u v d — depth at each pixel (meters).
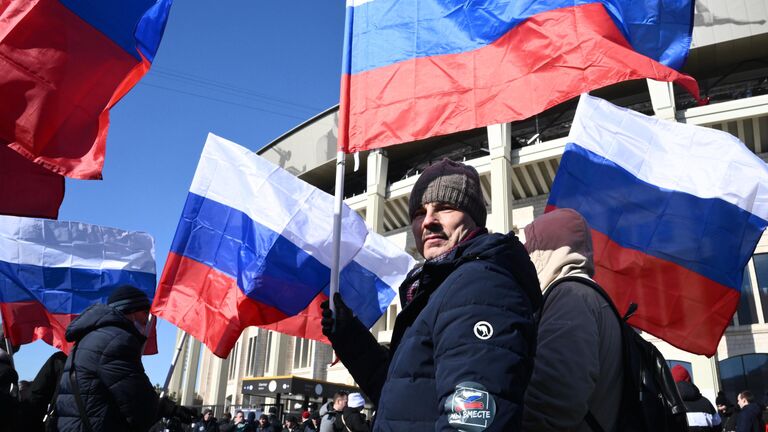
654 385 2.01
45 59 3.76
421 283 1.74
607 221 4.68
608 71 3.48
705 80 27.30
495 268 1.53
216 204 5.80
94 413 3.01
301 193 6.06
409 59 4.14
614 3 3.69
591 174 4.73
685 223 4.70
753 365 21.89
